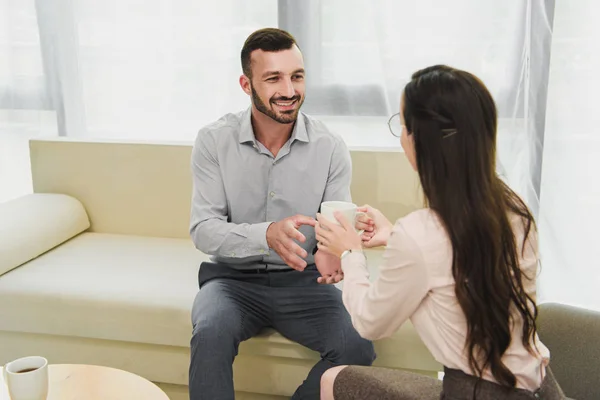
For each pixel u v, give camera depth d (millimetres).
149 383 1488
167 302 1936
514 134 2670
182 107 3000
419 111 1166
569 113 2607
